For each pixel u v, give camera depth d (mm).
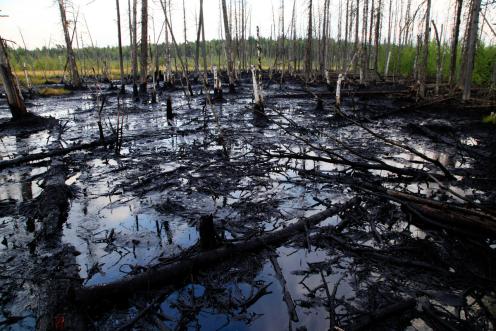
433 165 8008
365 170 7469
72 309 3172
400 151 9422
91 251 4438
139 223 5219
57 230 4996
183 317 3160
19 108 14180
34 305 3365
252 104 19453
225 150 9078
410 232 4707
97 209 5754
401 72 37875
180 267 3744
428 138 11008
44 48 74250
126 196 6289
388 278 3688
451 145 9875
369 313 3066
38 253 4355
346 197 6039
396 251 4184
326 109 17781
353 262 4035
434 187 6504
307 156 8102
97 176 7477
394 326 2994
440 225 4461
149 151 9703
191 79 40281
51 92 28953
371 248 4227
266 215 5383
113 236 4801
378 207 5512
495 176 7039
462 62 21234
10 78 13773
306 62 33344
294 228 4723
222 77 43562
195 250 4191
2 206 5891
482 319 3076
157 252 4383
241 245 4195
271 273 3859
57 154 9266
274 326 3072
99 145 10367
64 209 5770
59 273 3867
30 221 5312
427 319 3057
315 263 4008
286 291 3445
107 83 40156
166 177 7281
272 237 4445
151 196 6270
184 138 11398
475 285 3469
